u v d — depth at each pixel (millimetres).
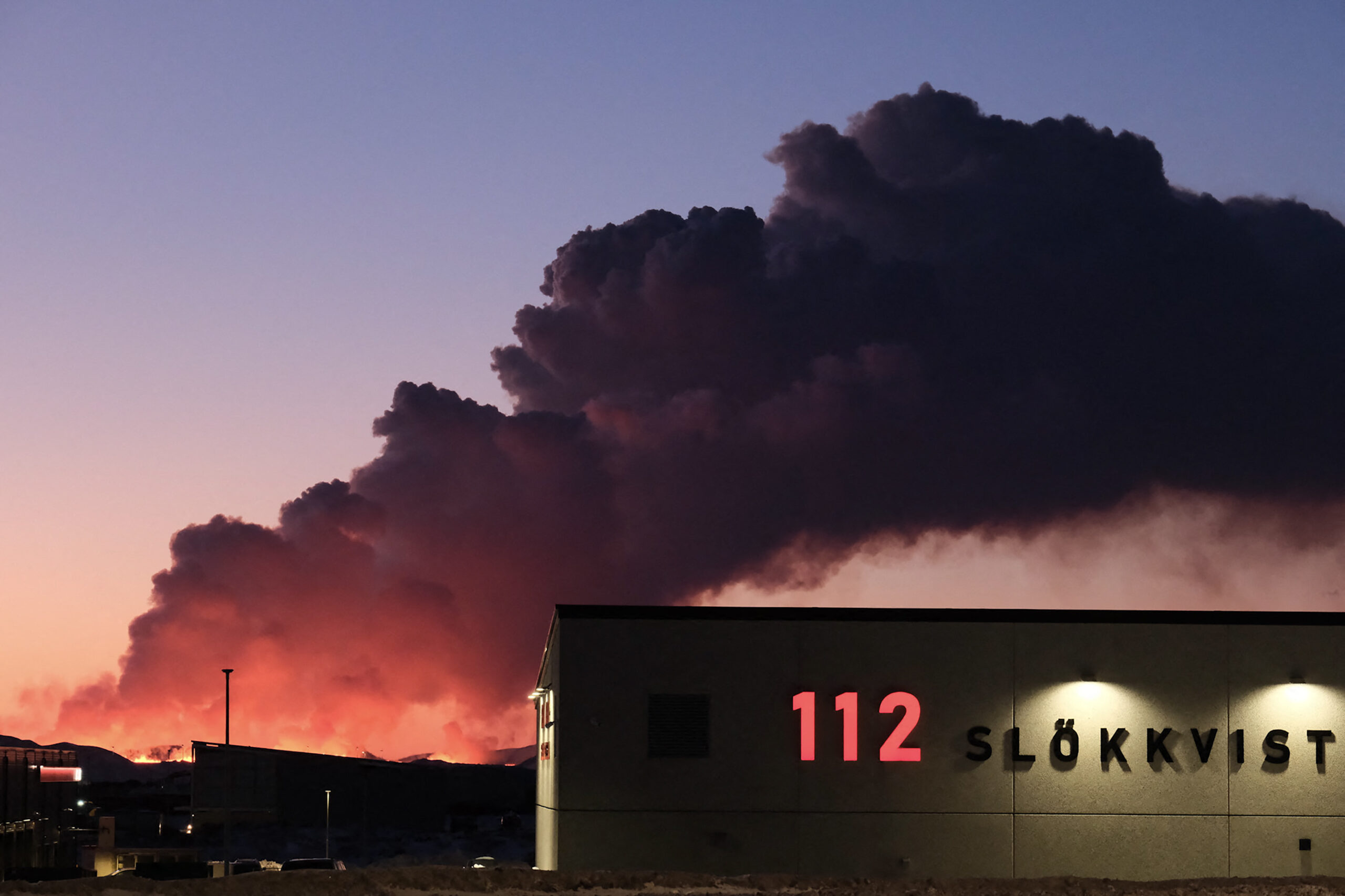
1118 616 40938
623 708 40375
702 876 35750
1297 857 40094
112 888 33312
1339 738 40625
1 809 85375
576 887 34375
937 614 40812
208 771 126062
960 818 40031
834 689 40469
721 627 40750
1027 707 40500
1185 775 40312
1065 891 34750
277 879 34719
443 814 137750
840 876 39750
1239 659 40844
